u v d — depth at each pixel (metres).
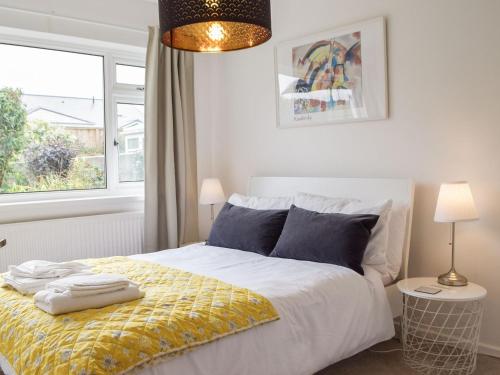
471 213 2.55
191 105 4.17
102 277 2.05
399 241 2.90
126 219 3.87
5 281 2.36
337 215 2.83
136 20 3.89
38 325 1.79
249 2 2.00
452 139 2.87
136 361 1.60
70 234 3.57
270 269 2.64
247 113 4.11
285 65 3.73
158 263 2.83
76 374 1.48
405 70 3.06
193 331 1.78
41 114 3.70
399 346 2.92
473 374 2.53
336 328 2.32
